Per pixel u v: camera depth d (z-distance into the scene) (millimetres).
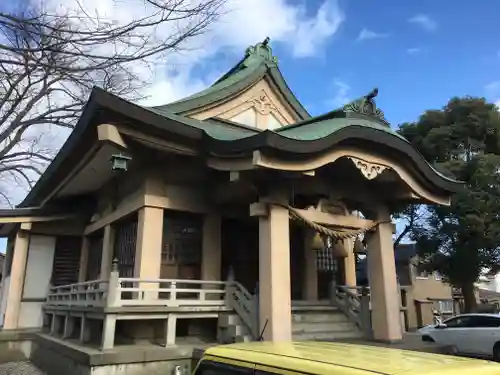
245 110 15211
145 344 10227
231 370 3633
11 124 8328
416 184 12148
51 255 16344
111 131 9523
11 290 15328
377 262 12461
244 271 13641
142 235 11227
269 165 9352
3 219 15117
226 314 10836
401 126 30141
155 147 10438
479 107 27656
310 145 9609
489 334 16672
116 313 9258
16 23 5391
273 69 15797
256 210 10242
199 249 12617
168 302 10070
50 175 13500
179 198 12070
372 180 12531
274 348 3770
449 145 27375
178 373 9031
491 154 25891
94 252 16094
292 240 15031
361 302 13156
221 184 12383
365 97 12156
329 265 15742
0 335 14172
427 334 18484
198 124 11828
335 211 11742
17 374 12125
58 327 14031
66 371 10070
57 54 6000
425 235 27375
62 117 9016
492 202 24938
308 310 13297
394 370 2721
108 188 14273
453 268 26172
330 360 3086
